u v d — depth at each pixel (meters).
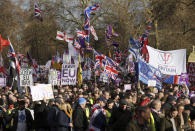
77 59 19.27
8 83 19.98
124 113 7.59
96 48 40.12
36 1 42.09
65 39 19.55
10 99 11.88
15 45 46.03
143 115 5.96
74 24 43.25
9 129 10.77
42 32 44.06
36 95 11.41
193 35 37.66
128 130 6.06
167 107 7.72
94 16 41.16
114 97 10.93
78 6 43.22
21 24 47.84
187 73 18.81
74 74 16.70
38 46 45.94
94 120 9.00
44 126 10.62
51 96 11.70
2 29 45.38
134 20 39.56
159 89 14.56
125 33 36.47
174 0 36.34
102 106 9.35
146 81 13.62
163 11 37.25
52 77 16.55
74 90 16.22
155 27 38.62
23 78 15.06
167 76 17.42
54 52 53.69
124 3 39.88
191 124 7.92
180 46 36.41
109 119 8.51
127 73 23.12
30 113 10.77
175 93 13.63
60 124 9.77
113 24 38.78
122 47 35.75
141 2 40.12
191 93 15.81
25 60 23.27
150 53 15.28
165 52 15.45
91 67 23.69
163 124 7.19
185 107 8.95
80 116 9.62
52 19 43.28
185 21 37.50
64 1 42.88
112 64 18.39
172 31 38.16
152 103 7.93
